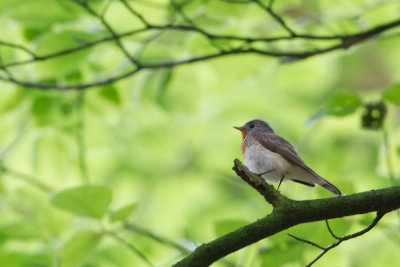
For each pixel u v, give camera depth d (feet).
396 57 54.49
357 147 47.60
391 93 26.22
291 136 50.21
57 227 29.91
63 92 35.19
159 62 33.94
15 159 40.50
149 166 50.60
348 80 54.85
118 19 32.81
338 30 34.01
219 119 50.31
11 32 32.99
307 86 51.42
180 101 35.63
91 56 34.14
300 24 35.42
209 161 51.90
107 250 33.55
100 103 36.55
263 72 35.40
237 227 23.72
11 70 33.47
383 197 19.51
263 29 35.83
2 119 38.52
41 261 29.50
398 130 34.60
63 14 29.55
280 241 24.40
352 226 24.32
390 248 35.17
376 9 33.94
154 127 48.24
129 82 38.47
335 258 25.45
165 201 50.37
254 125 35.45
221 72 35.45
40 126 35.12
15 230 29.35
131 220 45.60
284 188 30.96
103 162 44.98
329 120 47.03
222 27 33.88
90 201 23.75
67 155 36.09
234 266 27.63
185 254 29.07
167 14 32.83
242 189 50.70
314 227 23.95
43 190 37.24
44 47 29.19
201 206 50.49
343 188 25.05
